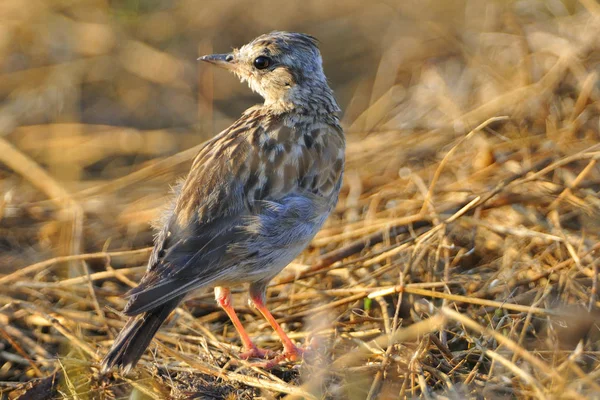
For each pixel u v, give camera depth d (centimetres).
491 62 1579
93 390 1000
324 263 1194
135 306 890
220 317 1171
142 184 1488
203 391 977
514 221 1209
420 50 1736
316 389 950
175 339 1091
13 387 1025
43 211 1409
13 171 1538
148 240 1353
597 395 888
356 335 1055
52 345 1131
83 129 1673
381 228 1245
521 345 965
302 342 1102
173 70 1791
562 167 1269
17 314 1157
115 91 1767
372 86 1739
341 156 1096
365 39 1861
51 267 1284
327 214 1073
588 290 1060
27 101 1703
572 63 1434
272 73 1112
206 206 987
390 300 1127
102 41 1820
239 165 1019
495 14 1669
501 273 1126
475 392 930
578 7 1602
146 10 1897
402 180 1367
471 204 1156
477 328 924
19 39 1803
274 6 1923
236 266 980
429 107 1554
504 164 1320
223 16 1900
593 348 990
